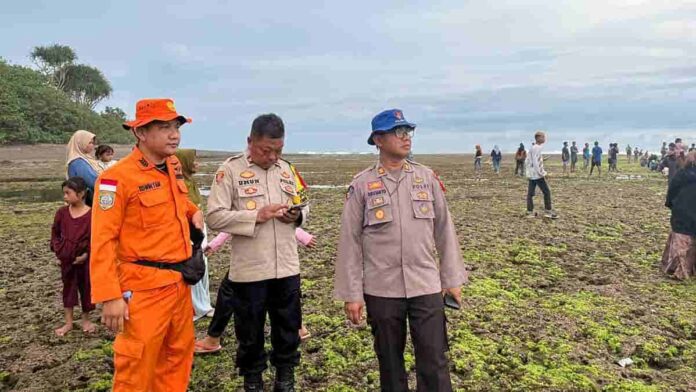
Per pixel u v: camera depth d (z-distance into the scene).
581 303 6.76
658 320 6.16
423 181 3.79
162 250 3.57
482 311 6.42
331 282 7.85
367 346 5.39
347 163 59.53
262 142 4.12
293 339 4.32
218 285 7.84
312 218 14.71
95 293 3.31
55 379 4.77
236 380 4.68
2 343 5.66
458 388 4.52
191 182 5.57
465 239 11.02
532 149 14.03
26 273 8.88
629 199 18.66
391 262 3.65
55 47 77.25
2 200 19.59
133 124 3.51
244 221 4.01
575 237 11.27
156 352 3.55
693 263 8.03
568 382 4.59
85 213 5.82
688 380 4.66
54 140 55.84
